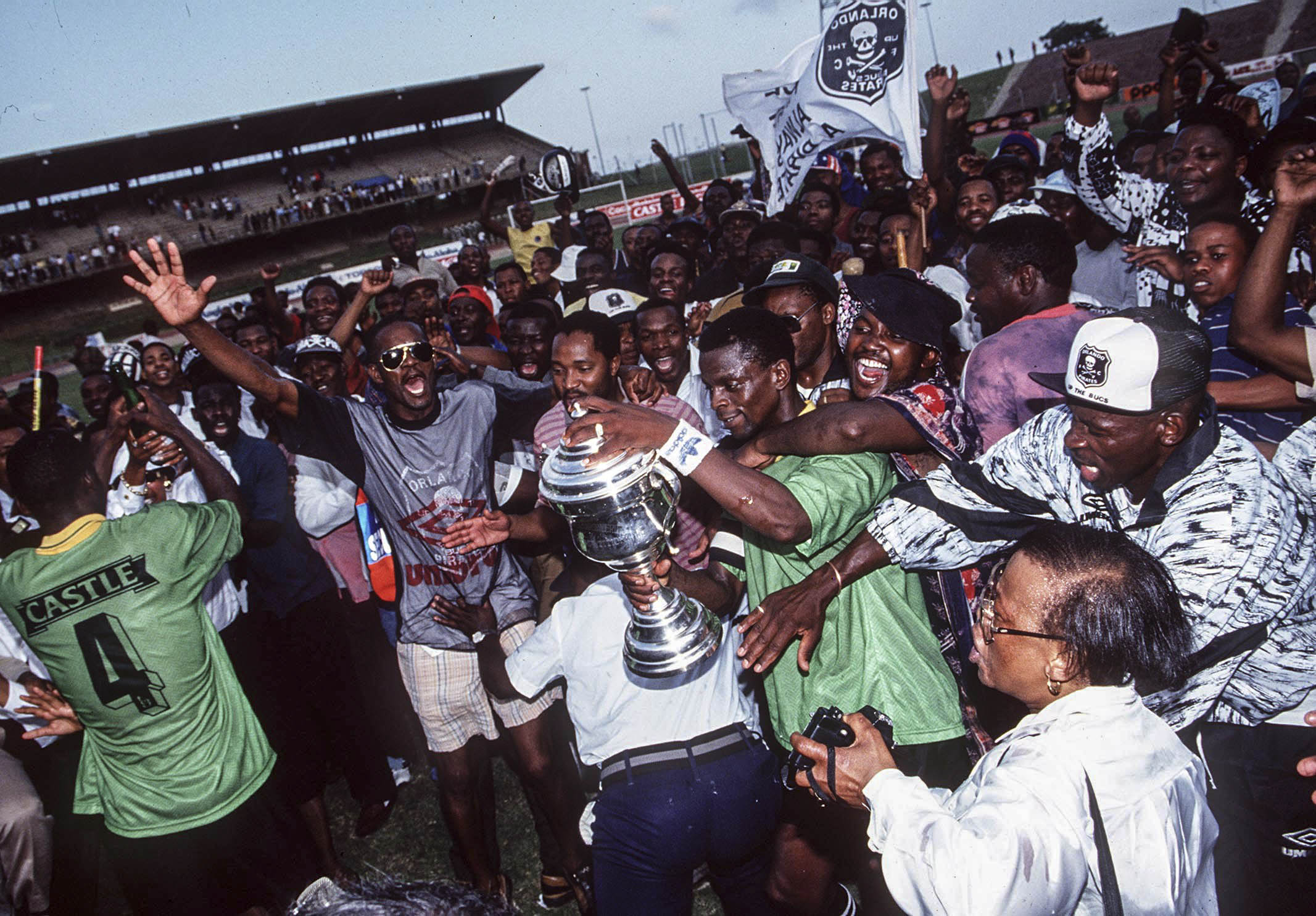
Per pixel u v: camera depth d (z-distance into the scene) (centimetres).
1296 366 251
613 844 246
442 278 858
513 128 5059
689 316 559
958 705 246
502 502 363
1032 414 269
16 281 3822
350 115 4462
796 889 270
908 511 233
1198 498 197
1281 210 244
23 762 386
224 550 301
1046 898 138
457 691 337
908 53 527
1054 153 664
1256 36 3988
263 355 588
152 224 4253
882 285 259
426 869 391
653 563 224
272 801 315
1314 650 207
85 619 276
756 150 902
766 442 255
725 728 250
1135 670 155
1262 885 238
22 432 476
